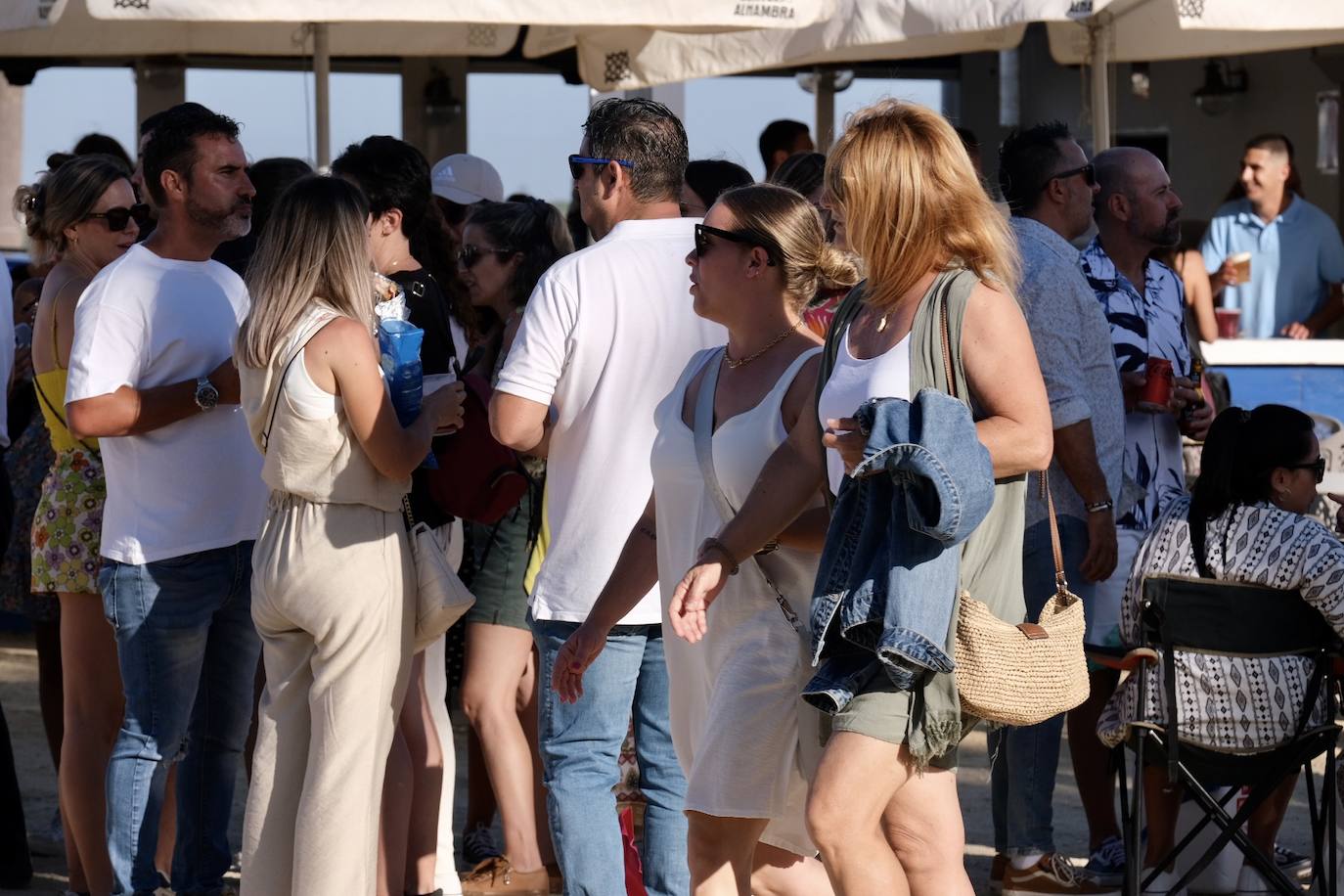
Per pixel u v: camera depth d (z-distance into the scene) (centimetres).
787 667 894
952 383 809
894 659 777
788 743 900
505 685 1337
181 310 1146
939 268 829
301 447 1015
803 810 916
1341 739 1862
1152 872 1208
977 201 830
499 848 1451
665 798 1083
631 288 1059
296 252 1023
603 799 1063
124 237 1315
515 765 1337
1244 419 1179
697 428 939
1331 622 1135
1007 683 797
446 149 3706
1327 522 1791
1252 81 3538
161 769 1155
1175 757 1144
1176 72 3653
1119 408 1295
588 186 1092
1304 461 1158
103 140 1902
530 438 1060
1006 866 1331
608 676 1059
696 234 938
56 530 1238
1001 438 796
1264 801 1231
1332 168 3241
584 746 1066
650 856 1084
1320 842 1155
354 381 1006
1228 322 2180
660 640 1074
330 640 1027
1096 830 1348
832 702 805
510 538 1317
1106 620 1353
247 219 1179
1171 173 3684
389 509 1045
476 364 1323
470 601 1077
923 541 779
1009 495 824
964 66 3703
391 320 1065
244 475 1175
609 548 1056
